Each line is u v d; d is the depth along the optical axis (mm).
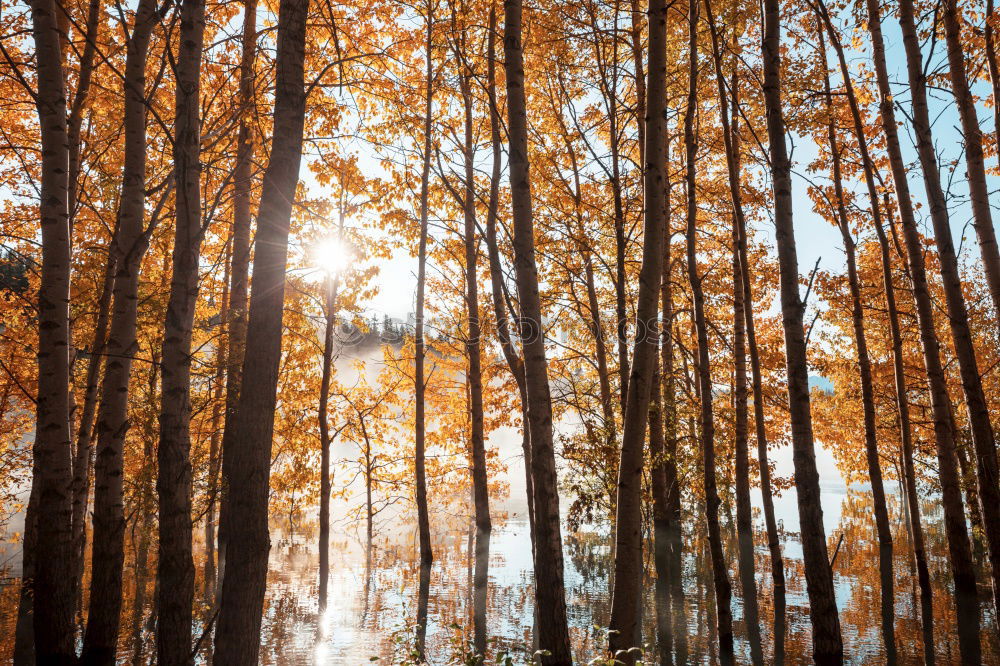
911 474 10883
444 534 19625
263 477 4246
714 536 8188
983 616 9055
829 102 11117
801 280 15711
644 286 6094
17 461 15555
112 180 10938
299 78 4789
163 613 5277
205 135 7453
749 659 7410
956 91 9617
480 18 12531
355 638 8109
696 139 13234
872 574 12203
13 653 7668
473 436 16891
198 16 6496
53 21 7316
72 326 11641
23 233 11742
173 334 5758
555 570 5910
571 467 11188
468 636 8227
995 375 17438
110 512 6844
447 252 16672
